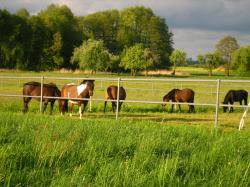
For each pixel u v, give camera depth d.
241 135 9.37
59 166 6.02
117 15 114.50
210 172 5.91
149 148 7.08
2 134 8.04
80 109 15.70
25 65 81.12
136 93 32.09
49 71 82.38
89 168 5.79
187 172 5.80
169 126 10.56
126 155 6.84
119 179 5.23
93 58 75.38
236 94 21.86
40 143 6.92
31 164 6.06
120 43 106.81
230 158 6.63
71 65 89.81
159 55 101.31
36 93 16.80
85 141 7.62
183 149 7.33
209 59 92.00
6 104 19.94
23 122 9.92
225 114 19.17
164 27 108.62
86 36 100.38
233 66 87.00
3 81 44.53
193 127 10.53
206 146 7.72
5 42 77.25
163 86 42.50
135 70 81.62
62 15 99.38
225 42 97.38
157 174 5.46
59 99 16.41
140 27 108.12
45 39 85.50
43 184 5.17
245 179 5.40
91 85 15.45
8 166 5.71
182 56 97.19
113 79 13.97
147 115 17.50
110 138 7.95
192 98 21.06
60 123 10.14
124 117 16.30
